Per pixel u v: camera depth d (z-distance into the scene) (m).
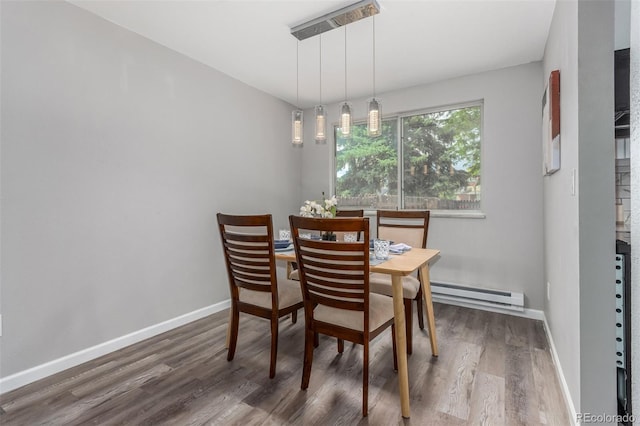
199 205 2.95
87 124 2.16
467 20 2.25
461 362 2.10
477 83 3.15
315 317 1.82
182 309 2.79
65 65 2.05
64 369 2.04
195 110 2.89
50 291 2.00
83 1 2.06
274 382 1.90
